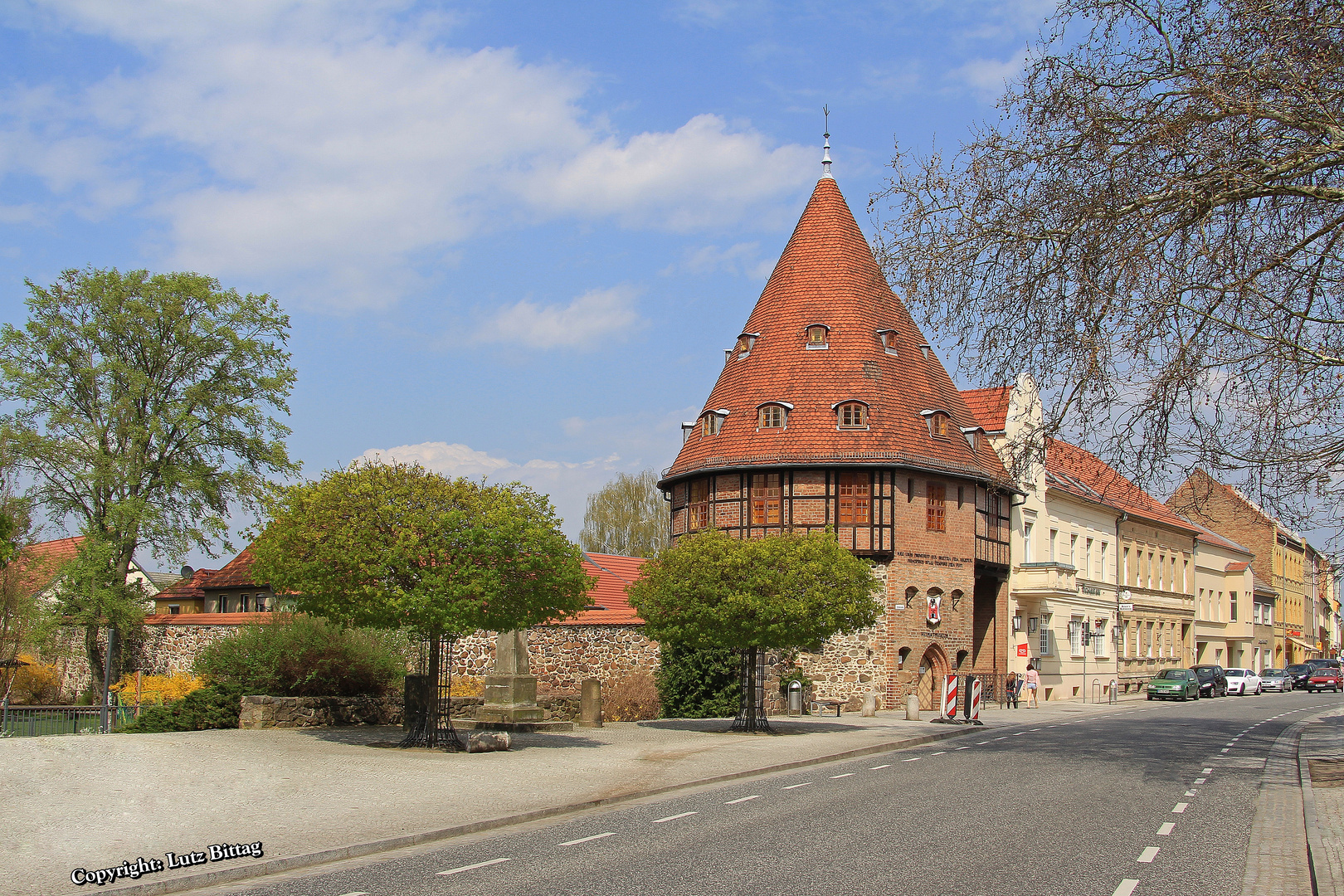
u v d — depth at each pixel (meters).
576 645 33.53
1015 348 16.67
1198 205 14.60
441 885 9.39
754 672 26.27
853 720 31.16
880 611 27.16
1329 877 9.48
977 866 10.09
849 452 37.25
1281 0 13.48
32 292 40.09
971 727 28.66
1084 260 15.28
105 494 40.09
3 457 37.62
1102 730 28.44
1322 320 14.87
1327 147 14.09
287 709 22.48
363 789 14.96
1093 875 9.77
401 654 25.88
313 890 9.29
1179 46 14.77
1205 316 14.64
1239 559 73.88
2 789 13.72
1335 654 105.94
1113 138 15.32
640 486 69.12
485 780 16.17
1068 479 48.44
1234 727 30.16
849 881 9.41
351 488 19.11
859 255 42.00
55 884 9.29
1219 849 11.20
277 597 25.27
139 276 40.69
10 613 36.59
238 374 42.22
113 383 40.22
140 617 38.00
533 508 20.22
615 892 9.02
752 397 39.62
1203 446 15.05
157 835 11.40
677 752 20.70
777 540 26.48
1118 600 52.66
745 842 11.34
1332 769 18.22
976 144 16.67
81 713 27.89
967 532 39.69
